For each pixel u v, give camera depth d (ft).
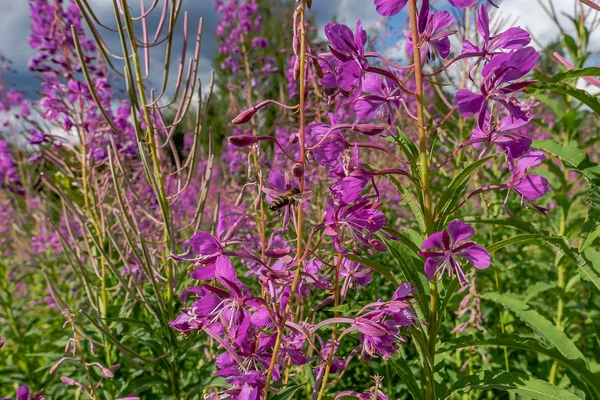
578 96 0.68
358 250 0.68
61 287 2.05
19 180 2.37
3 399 0.91
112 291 1.53
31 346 1.79
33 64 1.38
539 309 1.66
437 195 1.71
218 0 2.51
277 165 2.18
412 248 0.68
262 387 0.58
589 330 1.37
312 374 0.90
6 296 2.02
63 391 1.23
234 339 0.59
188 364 1.38
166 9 1.02
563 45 1.43
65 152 1.51
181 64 1.07
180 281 1.15
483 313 1.42
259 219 0.67
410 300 0.63
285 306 0.66
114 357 1.27
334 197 0.63
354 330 0.63
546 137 2.26
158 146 1.08
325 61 0.61
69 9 1.46
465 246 0.62
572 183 1.39
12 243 2.72
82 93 1.38
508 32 0.63
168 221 1.05
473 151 1.38
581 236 0.71
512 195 1.77
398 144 0.68
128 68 0.97
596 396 0.79
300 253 0.62
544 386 0.63
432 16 0.65
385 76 0.65
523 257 1.78
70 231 1.20
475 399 1.36
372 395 0.66
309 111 1.92
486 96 0.62
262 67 2.62
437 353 0.73
